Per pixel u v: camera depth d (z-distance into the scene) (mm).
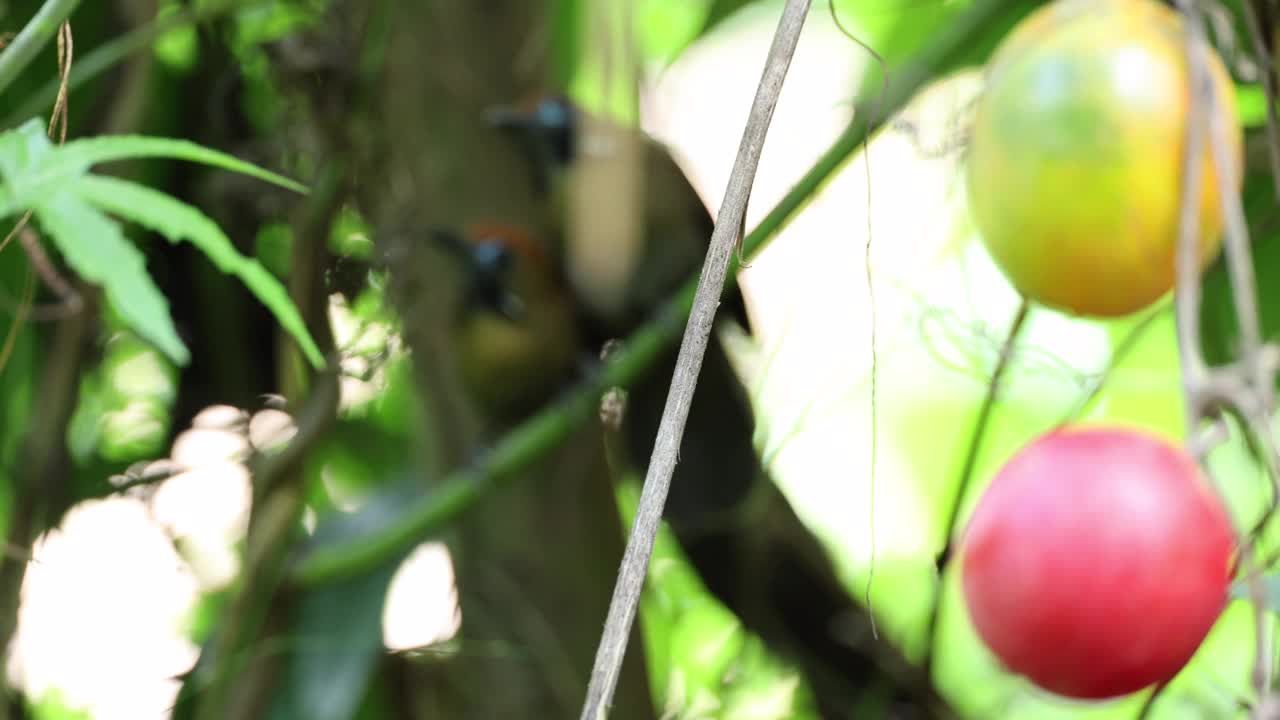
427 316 1650
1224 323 1525
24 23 1610
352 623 1620
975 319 1526
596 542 1657
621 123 1641
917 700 1656
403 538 1613
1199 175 1356
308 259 1623
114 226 1249
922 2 1632
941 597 1633
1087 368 1600
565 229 1653
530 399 1656
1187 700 1595
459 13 1652
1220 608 1351
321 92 1641
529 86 1648
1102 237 1379
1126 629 1344
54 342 1588
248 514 1637
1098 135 1378
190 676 1633
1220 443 1356
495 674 1641
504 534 1646
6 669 1576
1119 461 1354
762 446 1631
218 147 1660
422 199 1648
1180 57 1384
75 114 1605
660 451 1327
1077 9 1396
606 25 1549
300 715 1606
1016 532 1353
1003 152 1389
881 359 1576
